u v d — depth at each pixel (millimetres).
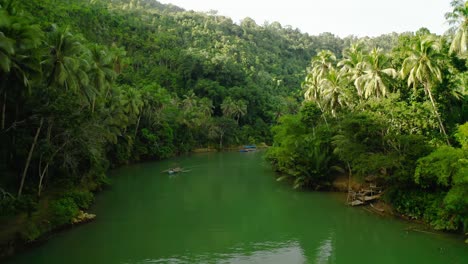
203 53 136125
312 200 39844
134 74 110688
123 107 59844
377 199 36000
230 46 162875
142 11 185375
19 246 23766
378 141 34438
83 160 39812
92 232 28797
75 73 34625
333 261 23516
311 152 44469
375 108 35562
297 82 168250
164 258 23953
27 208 24562
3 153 29641
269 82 152250
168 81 118750
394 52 43344
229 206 37938
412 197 30484
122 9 167125
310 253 25016
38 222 26656
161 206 37812
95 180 43938
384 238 27250
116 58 52656
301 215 34188
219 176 57000
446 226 26797
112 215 33875
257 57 165000
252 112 124750
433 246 25094
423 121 32562
